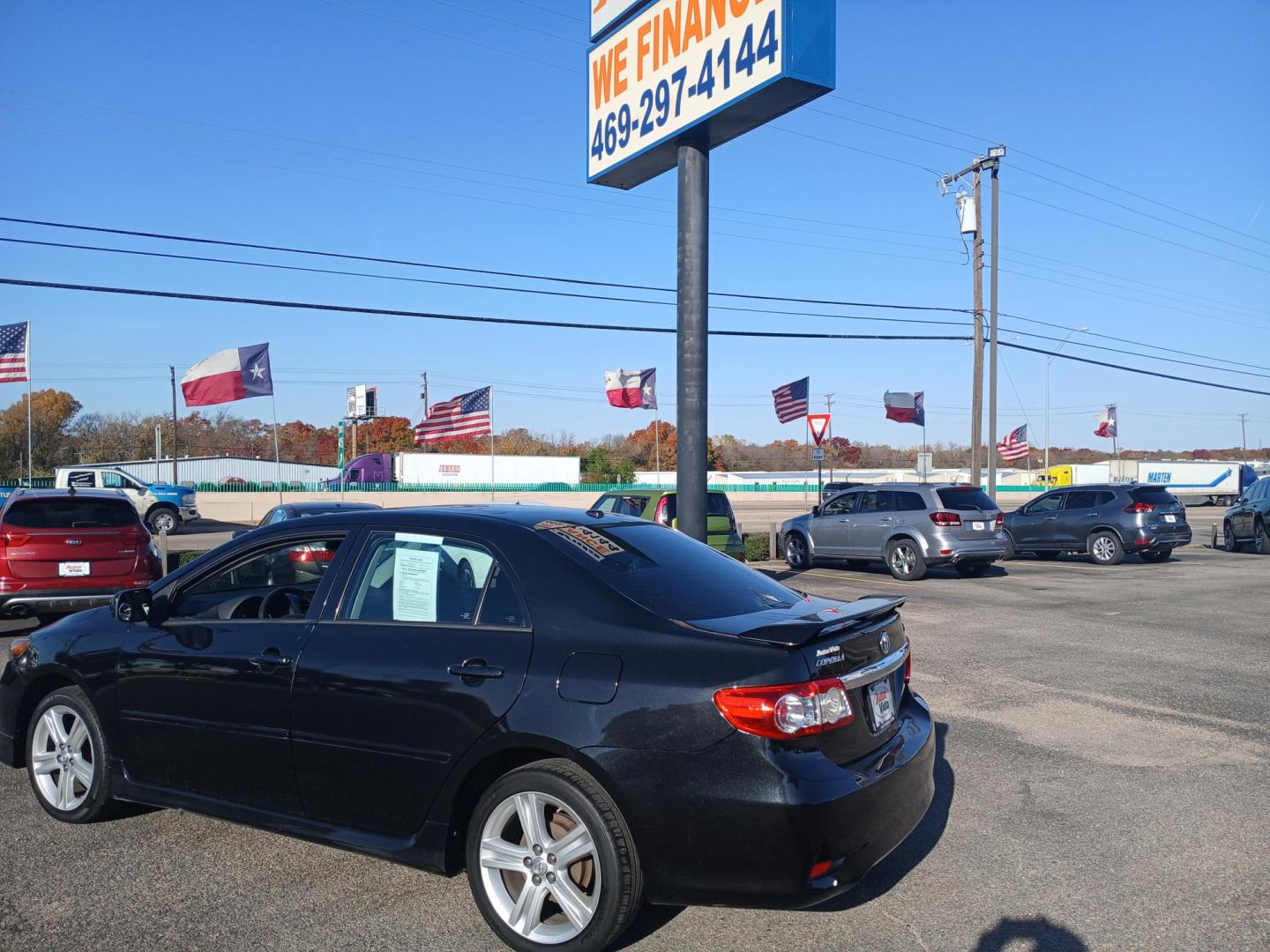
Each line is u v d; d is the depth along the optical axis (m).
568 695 3.63
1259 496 22.45
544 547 4.08
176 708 4.59
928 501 16.36
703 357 13.18
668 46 13.14
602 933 3.50
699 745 3.42
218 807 4.49
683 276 13.19
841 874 3.46
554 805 3.64
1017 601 13.45
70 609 10.42
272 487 47.81
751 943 3.78
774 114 12.21
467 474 52.53
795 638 3.52
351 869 4.50
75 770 5.04
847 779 3.51
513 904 3.74
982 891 4.23
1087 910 4.05
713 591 4.20
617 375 34.94
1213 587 15.12
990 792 5.52
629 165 14.12
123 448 71.81
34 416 66.00
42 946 3.75
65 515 10.57
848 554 17.52
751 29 11.72
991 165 28.45
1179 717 7.14
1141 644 10.00
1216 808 5.25
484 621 3.99
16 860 4.59
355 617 4.29
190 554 17.09
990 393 28.91
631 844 3.49
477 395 34.12
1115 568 18.80
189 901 4.15
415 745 3.89
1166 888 4.25
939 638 10.38
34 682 5.20
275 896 4.20
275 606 4.81
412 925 3.94
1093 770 5.91
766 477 70.62
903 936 3.83
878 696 4.00
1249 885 4.28
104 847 4.75
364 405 57.03
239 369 25.97
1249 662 9.09
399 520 4.43
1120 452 106.19
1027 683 8.22
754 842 3.34
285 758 4.25
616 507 17.41
